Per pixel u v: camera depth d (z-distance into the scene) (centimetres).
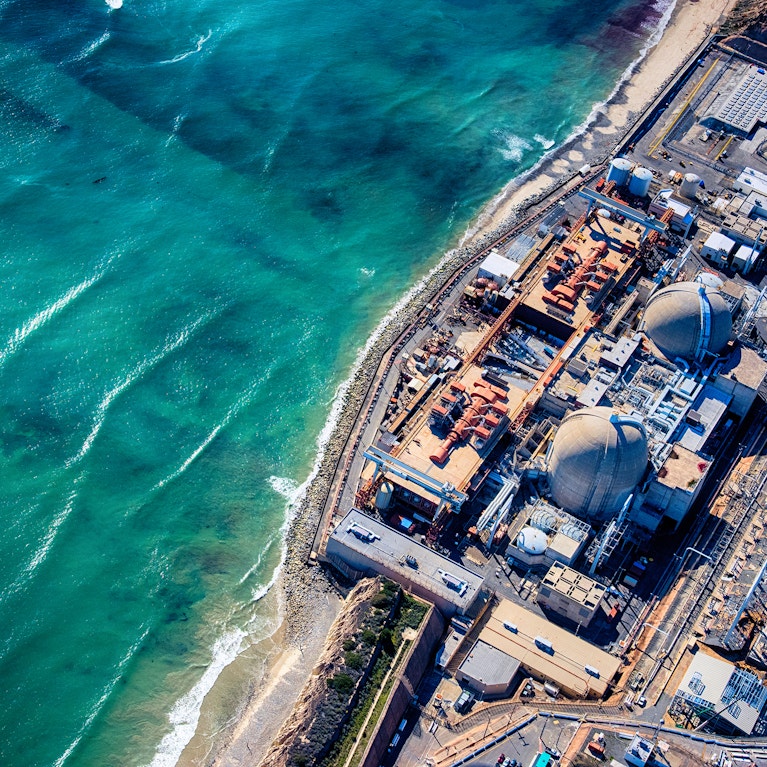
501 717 15612
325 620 17400
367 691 15588
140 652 16925
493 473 18688
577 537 17650
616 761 14600
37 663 16500
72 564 17700
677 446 18662
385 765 15112
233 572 18062
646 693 15850
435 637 16638
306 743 14925
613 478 17712
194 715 16350
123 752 15862
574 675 16038
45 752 15662
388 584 16850
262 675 16862
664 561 17950
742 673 15738
